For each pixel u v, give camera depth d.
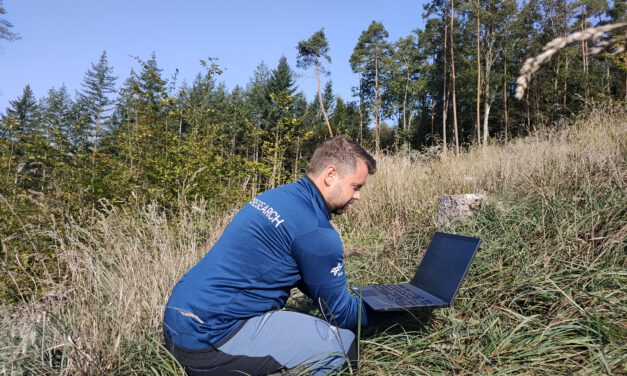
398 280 3.10
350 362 1.93
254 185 7.03
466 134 37.84
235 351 1.79
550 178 4.09
